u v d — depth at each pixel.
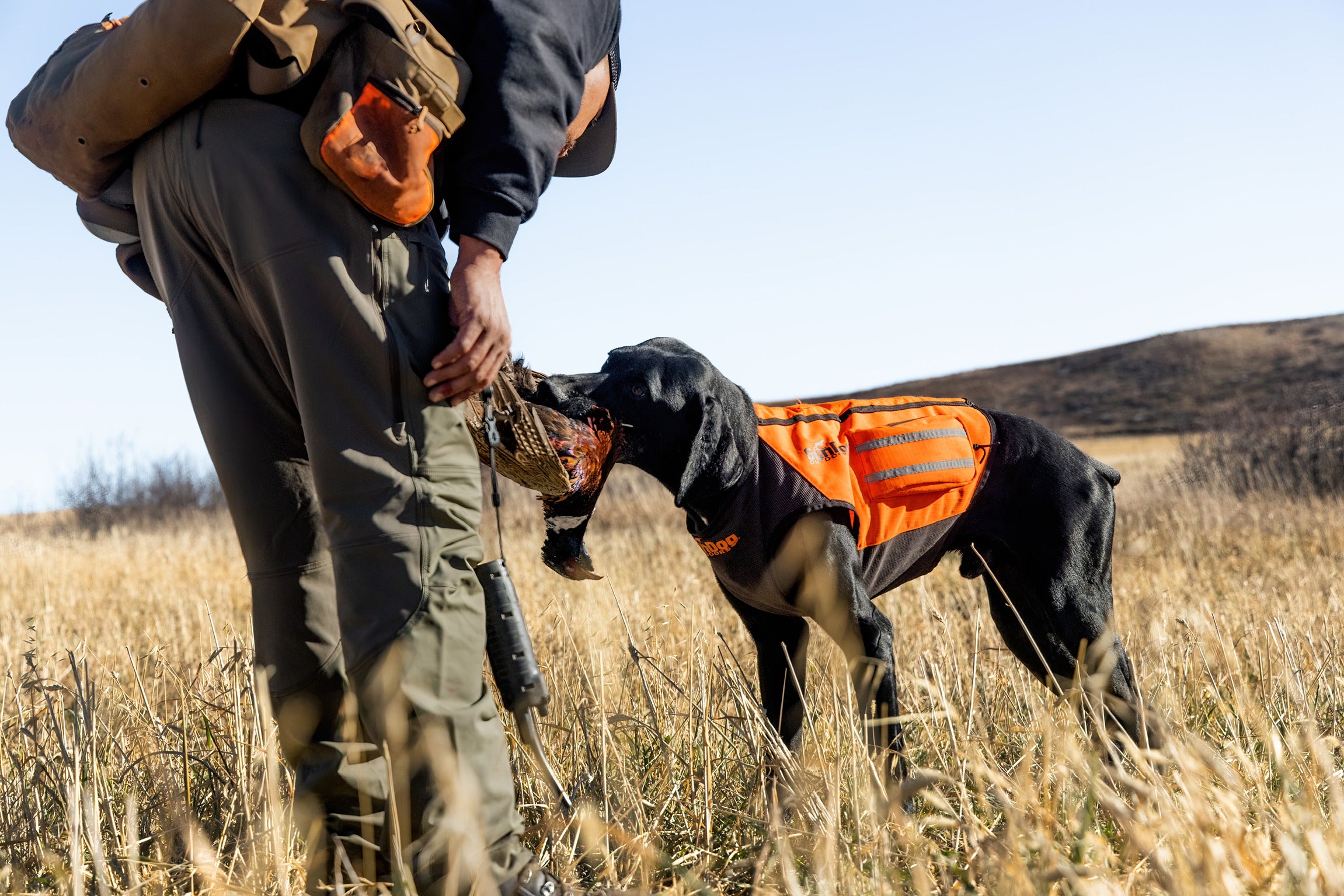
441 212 2.11
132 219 2.17
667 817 2.62
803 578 2.95
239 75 1.82
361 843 1.84
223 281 1.95
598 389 2.86
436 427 1.85
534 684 1.91
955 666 3.57
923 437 3.17
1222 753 2.77
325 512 1.81
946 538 3.28
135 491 17.73
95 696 2.90
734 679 2.89
